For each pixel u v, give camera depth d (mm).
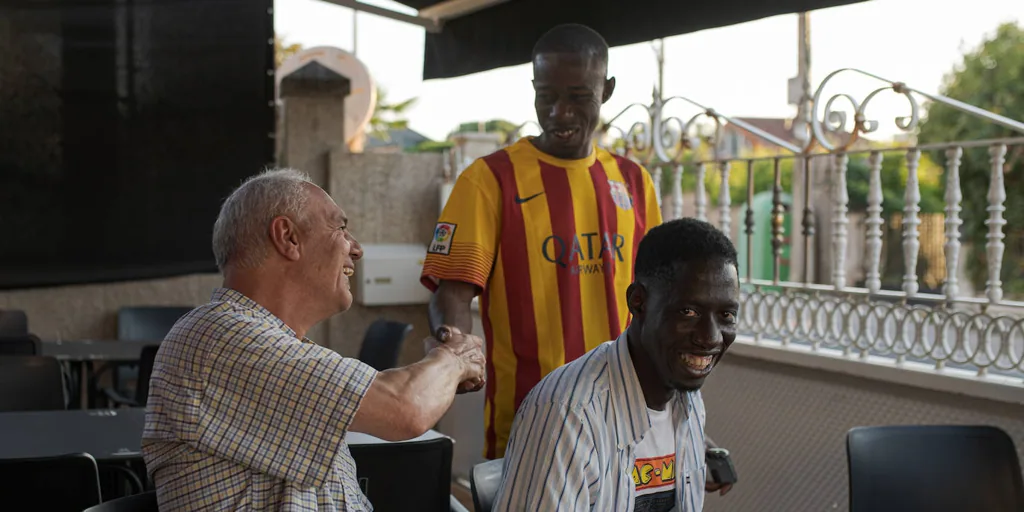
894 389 3062
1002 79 12930
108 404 4980
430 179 6234
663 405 1802
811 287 3439
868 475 2297
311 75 5965
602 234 2521
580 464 1646
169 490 1590
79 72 5051
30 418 3072
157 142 5219
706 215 3939
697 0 3270
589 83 2453
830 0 2818
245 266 1683
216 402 1571
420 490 2137
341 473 1686
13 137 4965
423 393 1699
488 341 2559
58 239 5078
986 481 2346
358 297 5914
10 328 4859
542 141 2549
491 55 4160
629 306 1744
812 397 3365
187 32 5219
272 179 1720
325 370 1602
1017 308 2785
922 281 10461
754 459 3604
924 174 12883
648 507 1831
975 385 2783
